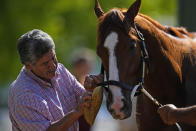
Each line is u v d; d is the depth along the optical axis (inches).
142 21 283.0
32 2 757.3
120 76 257.3
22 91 265.3
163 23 924.6
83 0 818.2
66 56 817.5
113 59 258.4
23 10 753.6
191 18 493.7
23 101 263.7
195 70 300.8
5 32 746.8
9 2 745.6
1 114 1464.1
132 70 261.9
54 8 786.8
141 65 270.1
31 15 756.0
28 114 263.3
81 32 831.7
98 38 265.9
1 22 745.6
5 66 773.3
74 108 285.3
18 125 271.7
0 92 1472.7
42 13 764.0
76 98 290.2
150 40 281.3
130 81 262.5
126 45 259.6
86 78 274.2
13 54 756.0
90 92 267.1
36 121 263.1
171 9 882.1
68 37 823.7
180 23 501.0
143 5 837.8
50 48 264.1
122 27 261.9
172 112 253.3
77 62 430.3
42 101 265.0
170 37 301.6
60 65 289.9
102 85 260.8
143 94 295.6
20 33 742.5
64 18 819.4
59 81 281.7
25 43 262.4
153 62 284.7
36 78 269.4
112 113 257.0
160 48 285.7
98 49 265.0
